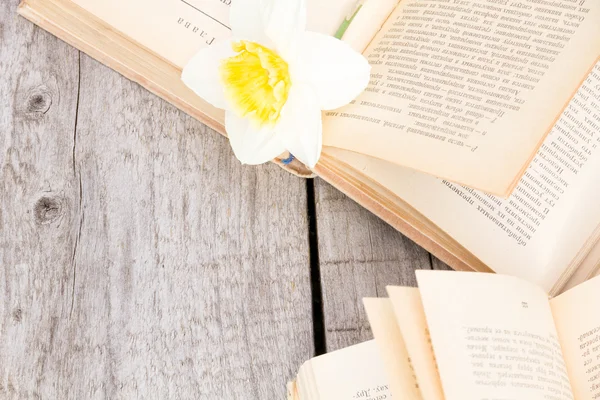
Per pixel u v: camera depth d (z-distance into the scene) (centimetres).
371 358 46
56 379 48
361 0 50
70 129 52
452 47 48
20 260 49
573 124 50
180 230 50
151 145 52
